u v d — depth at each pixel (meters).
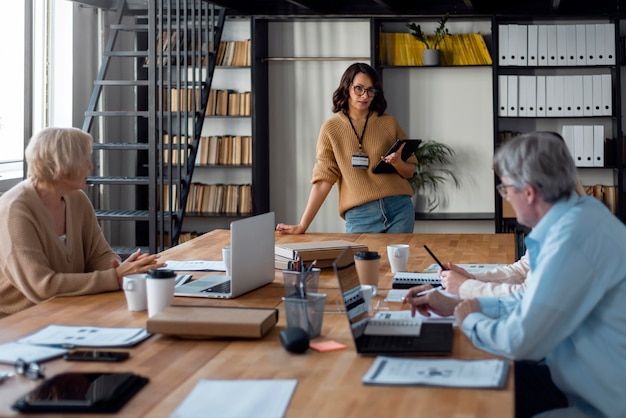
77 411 1.57
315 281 2.38
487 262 3.41
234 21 7.39
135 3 7.21
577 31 6.84
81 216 3.21
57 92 6.64
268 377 1.79
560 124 7.20
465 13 6.93
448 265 2.80
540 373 2.39
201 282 2.90
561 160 1.97
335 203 7.46
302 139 7.43
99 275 2.79
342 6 7.04
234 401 1.62
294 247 3.30
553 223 1.98
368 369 1.84
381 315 2.35
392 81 7.26
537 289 1.88
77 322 2.34
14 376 1.80
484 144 7.20
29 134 5.63
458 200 7.26
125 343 2.06
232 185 7.30
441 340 2.03
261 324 2.12
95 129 7.09
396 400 1.62
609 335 1.97
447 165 7.25
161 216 5.63
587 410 2.04
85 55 6.89
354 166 4.45
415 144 4.41
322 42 7.32
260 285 2.88
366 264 2.73
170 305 2.38
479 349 2.00
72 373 1.78
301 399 1.64
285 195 7.50
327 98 7.37
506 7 6.92
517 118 7.21
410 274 3.10
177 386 1.74
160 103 5.68
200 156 7.27
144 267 2.85
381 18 7.04
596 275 1.91
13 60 6.32
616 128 6.80
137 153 7.46
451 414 1.54
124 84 6.00
